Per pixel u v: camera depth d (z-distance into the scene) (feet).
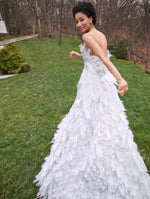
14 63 33.22
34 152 9.20
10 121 13.15
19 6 104.99
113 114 4.76
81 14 4.16
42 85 22.38
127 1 58.13
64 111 14.34
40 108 15.31
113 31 63.31
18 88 21.80
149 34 52.31
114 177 4.47
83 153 4.74
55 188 5.12
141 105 15.05
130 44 47.21
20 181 7.21
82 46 4.78
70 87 20.93
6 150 9.55
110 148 4.53
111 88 5.04
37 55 52.39
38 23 74.79
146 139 9.70
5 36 80.69
